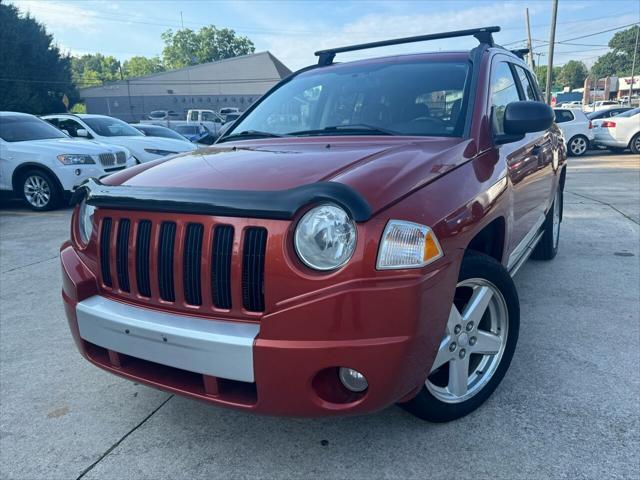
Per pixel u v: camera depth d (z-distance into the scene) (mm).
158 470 2238
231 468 2230
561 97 68188
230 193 1950
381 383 1857
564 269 4699
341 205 1810
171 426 2549
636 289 4137
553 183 4340
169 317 2066
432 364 2023
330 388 1964
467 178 2299
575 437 2309
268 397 1910
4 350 3420
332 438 2385
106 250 2309
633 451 2207
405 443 2320
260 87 55656
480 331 2445
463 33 3438
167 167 2545
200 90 55875
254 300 1933
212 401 2027
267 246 1868
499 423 2430
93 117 11672
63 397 2844
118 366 2258
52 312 4086
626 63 97812
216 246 1963
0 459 2334
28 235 6848
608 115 18484
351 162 2199
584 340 3252
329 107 3172
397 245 1831
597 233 6070
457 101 2844
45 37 43188
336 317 1806
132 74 105188
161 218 2086
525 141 3395
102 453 2361
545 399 2609
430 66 3164
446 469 2150
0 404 2781
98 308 2248
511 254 3078
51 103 43531
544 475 2090
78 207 2568
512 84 3531
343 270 1810
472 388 2473
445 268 1960
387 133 2805
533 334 3355
